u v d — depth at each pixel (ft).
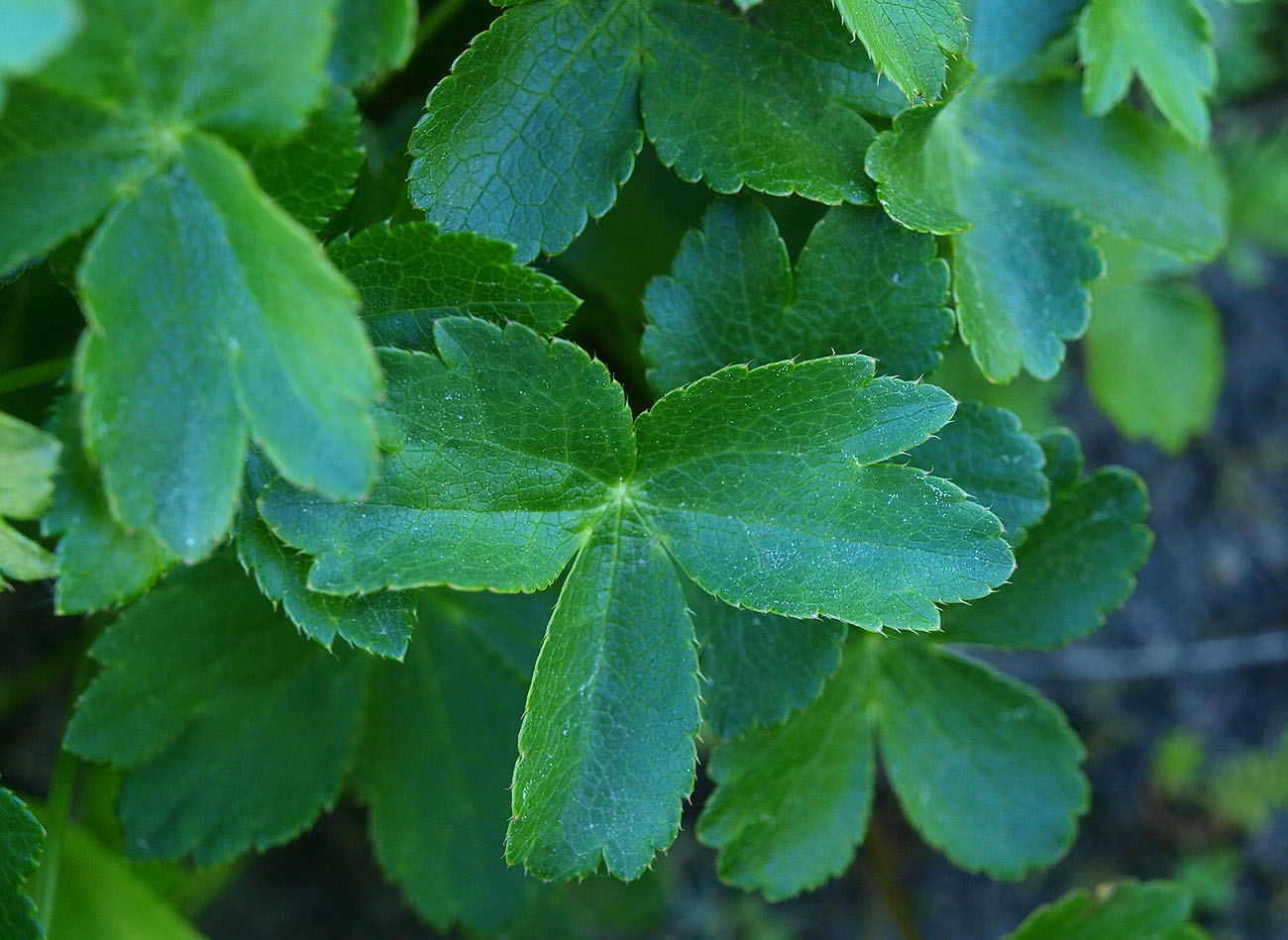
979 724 1.89
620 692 1.73
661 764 1.73
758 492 1.73
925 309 1.77
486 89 1.74
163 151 1.64
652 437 1.73
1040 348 1.81
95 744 1.83
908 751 1.89
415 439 1.70
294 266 1.64
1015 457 1.79
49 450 1.66
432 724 1.90
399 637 1.70
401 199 1.78
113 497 1.65
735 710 1.80
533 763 1.71
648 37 1.76
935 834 1.90
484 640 1.90
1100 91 1.81
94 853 1.93
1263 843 2.49
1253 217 2.19
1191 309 2.06
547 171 1.75
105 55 1.63
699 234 1.77
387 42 1.66
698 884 2.44
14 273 1.74
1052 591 1.87
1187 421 2.08
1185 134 1.82
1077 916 1.93
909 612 1.72
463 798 1.91
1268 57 2.43
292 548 1.70
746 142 1.76
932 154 1.80
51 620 2.16
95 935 1.91
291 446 1.65
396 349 1.70
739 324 1.78
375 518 1.69
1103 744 2.56
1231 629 2.60
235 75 1.64
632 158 1.76
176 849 1.86
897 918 2.01
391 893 2.30
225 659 1.86
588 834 1.73
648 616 1.73
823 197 1.75
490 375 1.70
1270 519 2.62
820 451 1.73
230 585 1.85
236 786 1.87
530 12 1.75
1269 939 2.46
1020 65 1.84
